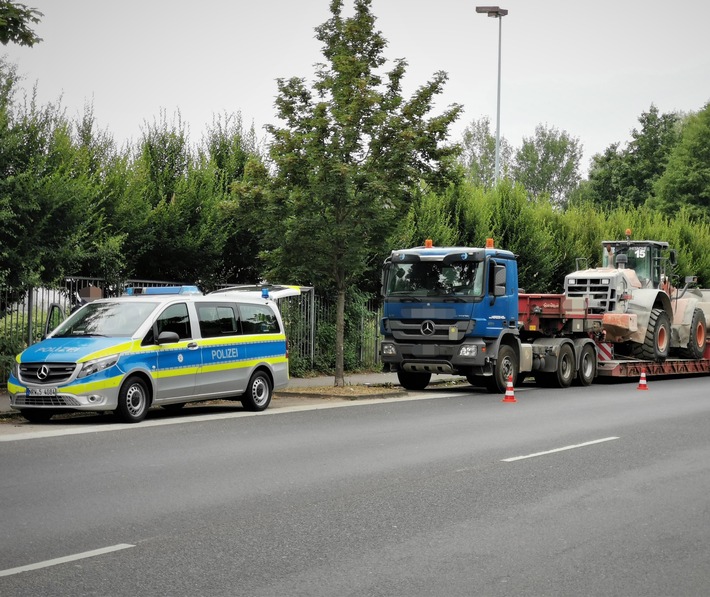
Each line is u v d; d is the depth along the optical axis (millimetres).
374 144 20719
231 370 16438
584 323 25062
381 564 6617
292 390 20625
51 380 14180
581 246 36969
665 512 8484
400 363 22016
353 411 17062
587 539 7441
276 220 20641
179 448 11914
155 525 7703
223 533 7473
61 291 20203
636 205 74938
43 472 10016
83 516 7977
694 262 47250
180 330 15633
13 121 19625
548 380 24375
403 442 12828
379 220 20375
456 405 18500
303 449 12039
